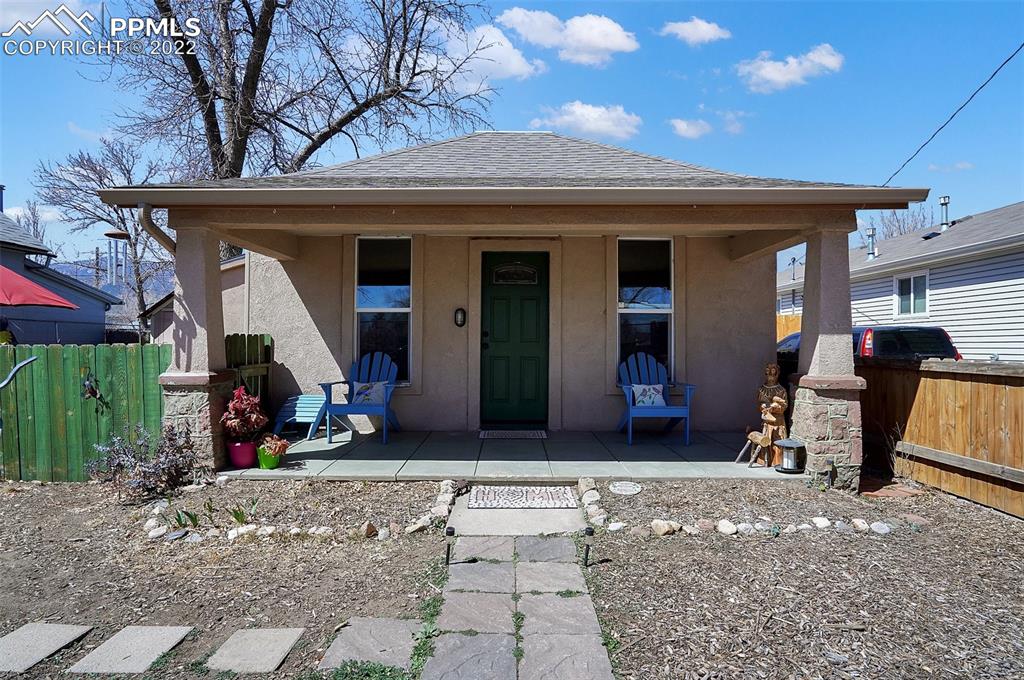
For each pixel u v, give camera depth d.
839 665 2.30
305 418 6.12
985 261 11.48
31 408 5.02
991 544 3.56
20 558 3.38
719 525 3.73
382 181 5.00
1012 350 10.94
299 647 2.46
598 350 6.55
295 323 6.59
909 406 5.06
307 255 6.58
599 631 2.55
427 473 4.72
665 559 3.30
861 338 9.16
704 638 2.49
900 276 13.76
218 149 13.10
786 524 3.82
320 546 3.52
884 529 3.74
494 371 6.73
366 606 2.79
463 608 2.75
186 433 4.65
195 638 2.54
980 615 2.70
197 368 4.72
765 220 4.71
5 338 7.39
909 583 3.01
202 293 4.73
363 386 5.98
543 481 4.63
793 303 19.69
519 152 6.57
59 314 12.91
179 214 4.72
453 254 6.55
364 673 2.24
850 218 4.70
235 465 4.89
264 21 12.77
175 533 3.68
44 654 2.40
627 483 4.59
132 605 2.83
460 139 7.12
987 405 4.27
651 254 6.64
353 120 14.92
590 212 4.71
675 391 6.49
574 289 6.55
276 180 5.13
